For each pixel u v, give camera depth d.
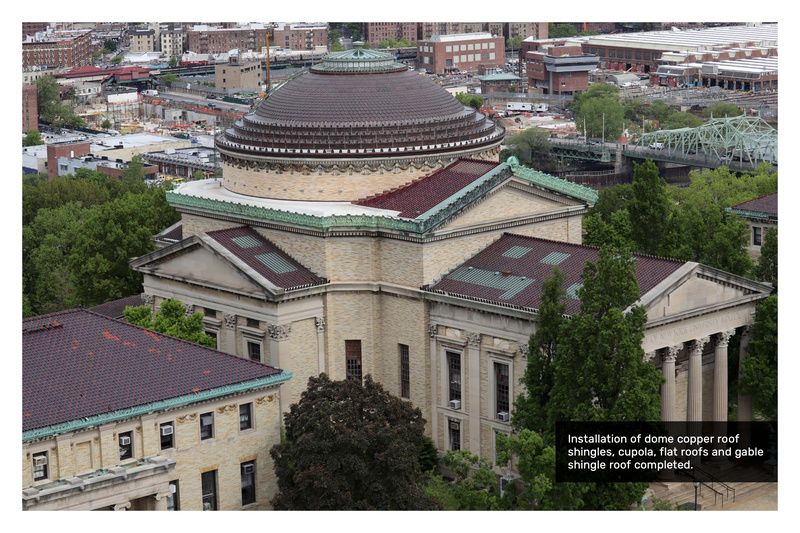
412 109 171.62
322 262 161.00
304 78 176.62
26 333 134.00
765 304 152.62
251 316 160.62
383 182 169.25
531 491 127.88
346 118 169.88
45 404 124.88
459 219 158.38
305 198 170.00
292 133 169.75
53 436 121.81
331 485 127.88
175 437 129.88
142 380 131.00
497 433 151.50
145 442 127.50
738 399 156.12
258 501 136.50
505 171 161.00
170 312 161.62
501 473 151.88
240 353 162.75
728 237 175.75
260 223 166.50
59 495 120.06
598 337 130.62
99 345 135.25
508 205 163.25
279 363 158.50
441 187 166.12
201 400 130.75
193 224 176.50
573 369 132.38
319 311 161.00
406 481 130.38
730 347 159.38
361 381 157.00
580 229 171.12
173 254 167.88
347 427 130.00
